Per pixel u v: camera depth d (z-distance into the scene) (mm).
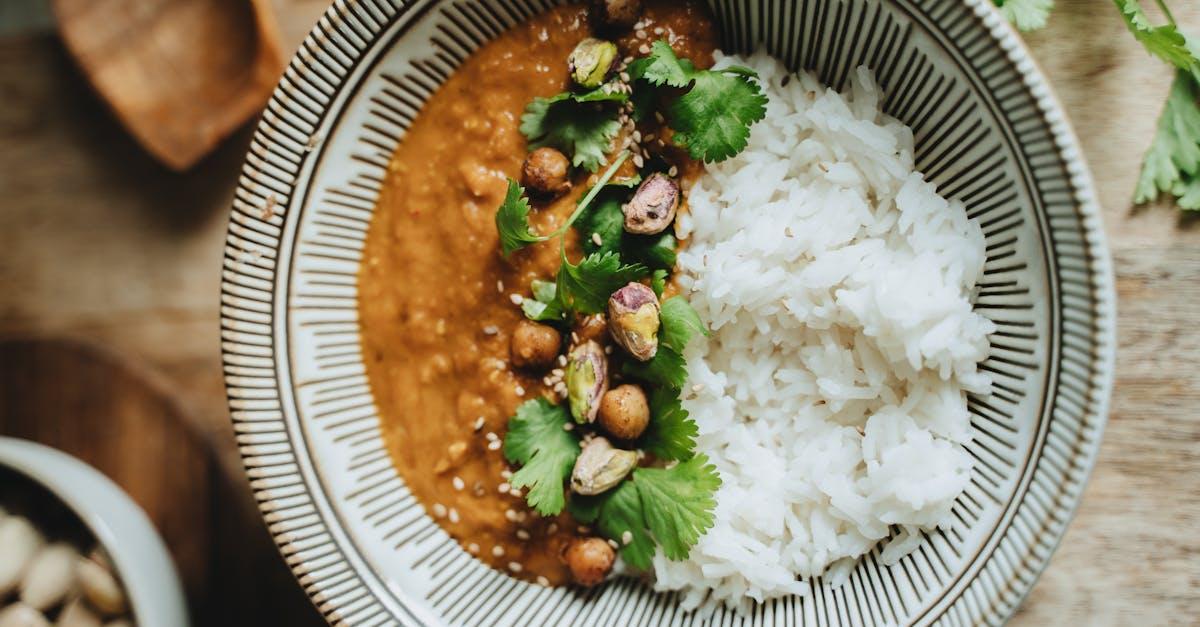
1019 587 313
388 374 355
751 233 337
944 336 323
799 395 346
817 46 337
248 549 382
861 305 331
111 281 397
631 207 334
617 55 342
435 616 349
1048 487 310
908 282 325
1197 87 347
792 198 340
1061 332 309
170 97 384
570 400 338
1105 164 358
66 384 382
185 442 381
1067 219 304
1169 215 356
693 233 346
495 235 344
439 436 351
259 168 339
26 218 399
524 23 344
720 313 341
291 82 337
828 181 340
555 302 338
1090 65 358
